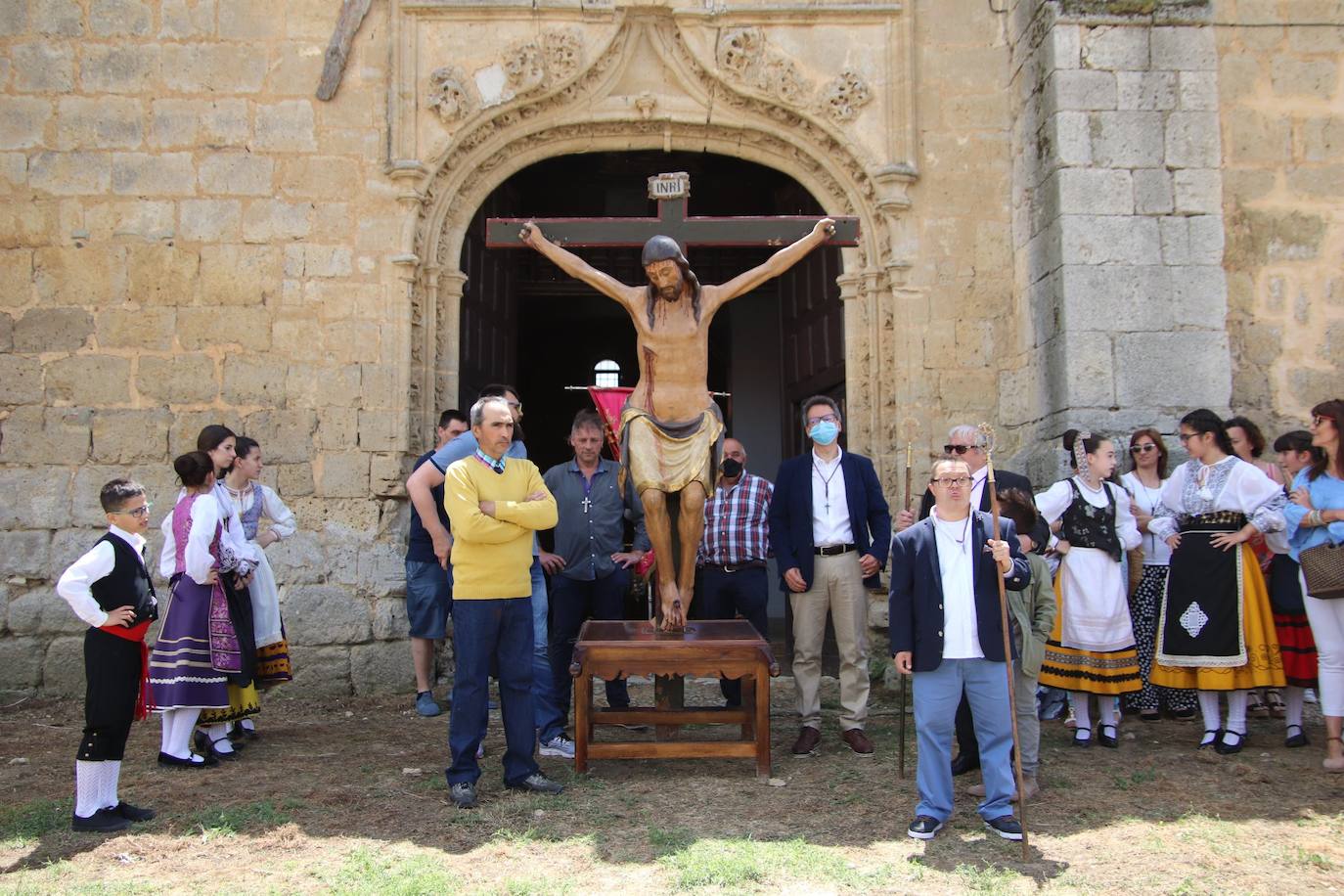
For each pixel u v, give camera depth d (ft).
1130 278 23.97
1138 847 13.57
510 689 15.74
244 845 13.70
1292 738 18.60
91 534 24.43
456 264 26.45
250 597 19.11
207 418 24.91
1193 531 18.63
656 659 16.42
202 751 17.81
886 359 26.35
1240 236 25.18
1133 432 23.39
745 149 26.96
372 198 25.62
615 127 26.66
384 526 24.90
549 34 25.89
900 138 26.11
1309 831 14.16
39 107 25.41
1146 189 24.25
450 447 19.04
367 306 25.34
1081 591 18.52
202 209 25.38
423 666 22.25
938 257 26.27
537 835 13.98
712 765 17.49
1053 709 21.21
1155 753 18.19
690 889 12.14
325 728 21.02
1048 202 24.66
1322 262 25.25
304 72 25.81
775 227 16.51
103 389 24.84
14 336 24.82
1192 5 24.80
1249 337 24.97
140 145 25.45
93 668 14.32
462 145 25.99
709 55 26.08
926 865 12.93
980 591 13.73
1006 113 26.71
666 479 15.72
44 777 17.16
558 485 19.97
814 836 13.96
